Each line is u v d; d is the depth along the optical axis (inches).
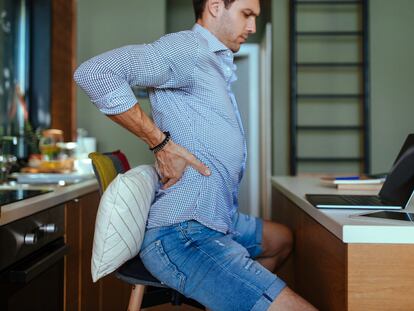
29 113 122.9
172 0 201.3
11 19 115.6
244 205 211.5
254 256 66.8
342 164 168.7
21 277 48.6
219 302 45.1
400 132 169.5
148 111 156.6
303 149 170.1
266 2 188.1
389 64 170.1
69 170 96.0
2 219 45.6
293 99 164.2
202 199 49.0
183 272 46.9
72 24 141.1
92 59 44.7
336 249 42.7
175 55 47.1
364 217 42.8
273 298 43.2
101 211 43.9
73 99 141.5
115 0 164.9
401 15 170.4
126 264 52.2
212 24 54.2
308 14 170.4
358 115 169.6
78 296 71.2
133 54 45.3
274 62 170.9
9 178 85.4
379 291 38.1
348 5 169.8
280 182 89.1
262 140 202.4
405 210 48.3
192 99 50.3
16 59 118.3
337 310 42.3
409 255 37.9
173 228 48.8
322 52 169.8
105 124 161.9
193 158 48.6
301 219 64.5
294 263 72.1
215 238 48.9
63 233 64.8
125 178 45.1
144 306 54.6
